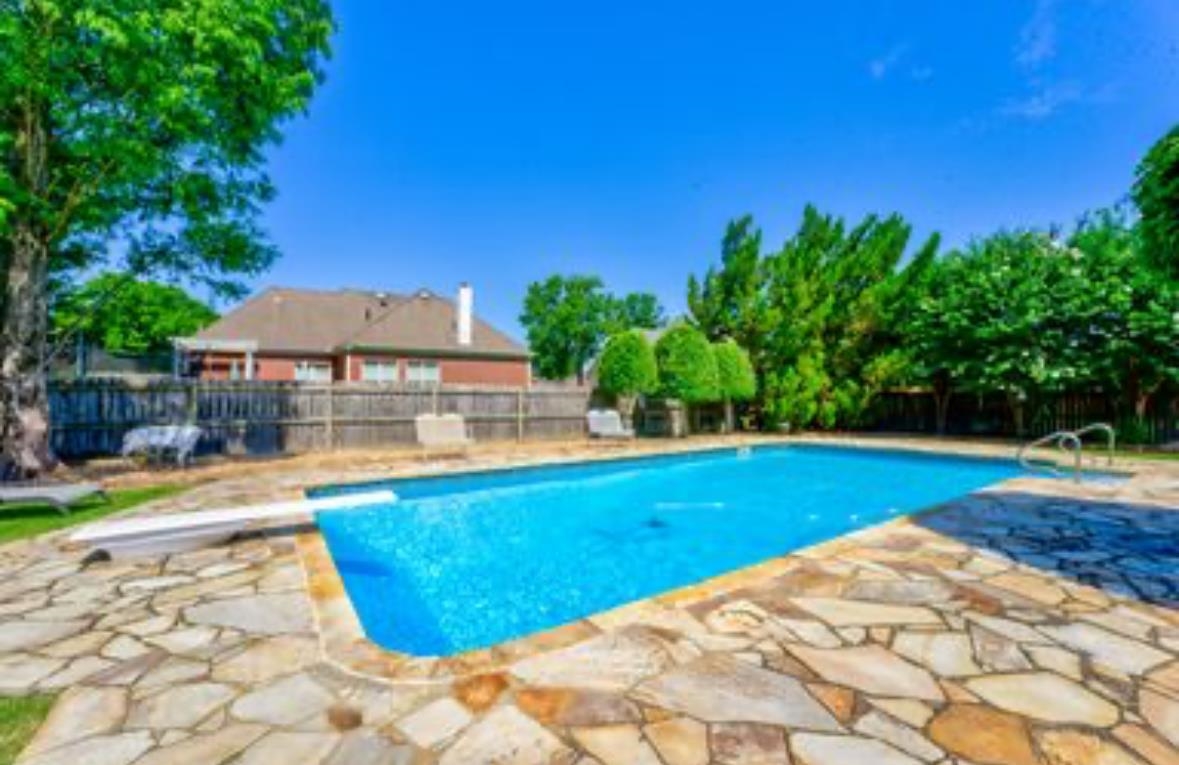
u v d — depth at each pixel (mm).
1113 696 2195
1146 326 10922
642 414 16688
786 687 2250
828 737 1919
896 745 1875
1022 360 12461
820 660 2480
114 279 9531
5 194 6523
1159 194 3451
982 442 13469
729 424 16500
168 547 4207
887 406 16859
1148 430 12016
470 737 1913
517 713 2059
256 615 3008
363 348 20984
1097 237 13203
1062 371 11906
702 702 2137
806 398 16078
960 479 10430
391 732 1943
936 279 14883
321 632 2787
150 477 7809
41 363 7598
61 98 6363
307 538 4695
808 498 9031
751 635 2736
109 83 6746
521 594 4832
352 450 11594
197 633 2773
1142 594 3320
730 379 15438
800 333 16141
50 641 2686
